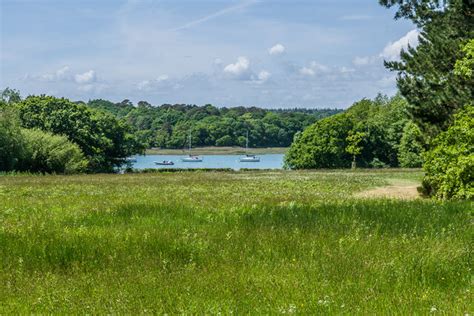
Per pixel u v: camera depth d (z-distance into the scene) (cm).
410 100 2444
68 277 753
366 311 577
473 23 2316
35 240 992
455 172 1953
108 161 9762
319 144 10906
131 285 699
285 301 624
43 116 8906
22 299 648
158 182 4009
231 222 1270
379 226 1151
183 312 581
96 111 10100
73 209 1747
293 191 3119
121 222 1299
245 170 7994
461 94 2264
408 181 4403
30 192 2788
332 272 758
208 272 774
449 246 905
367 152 11044
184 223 1262
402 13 2505
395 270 757
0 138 6425
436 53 2333
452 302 607
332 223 1223
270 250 900
